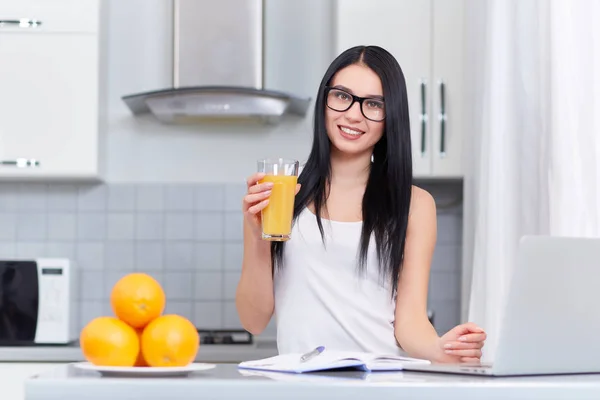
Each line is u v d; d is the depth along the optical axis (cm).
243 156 398
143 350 140
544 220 264
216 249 397
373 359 149
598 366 142
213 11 373
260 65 372
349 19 365
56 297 357
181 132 397
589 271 136
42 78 364
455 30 365
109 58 395
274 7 397
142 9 397
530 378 131
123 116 396
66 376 125
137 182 397
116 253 396
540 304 131
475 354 171
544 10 266
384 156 211
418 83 364
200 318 396
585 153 239
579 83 242
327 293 206
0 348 344
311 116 398
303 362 145
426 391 120
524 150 274
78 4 365
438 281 398
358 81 205
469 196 333
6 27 363
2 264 356
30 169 362
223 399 120
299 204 211
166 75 396
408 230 212
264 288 209
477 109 316
